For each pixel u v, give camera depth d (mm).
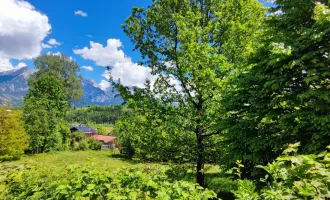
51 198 4031
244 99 8617
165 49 12102
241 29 11461
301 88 7422
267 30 9094
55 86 49750
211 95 11289
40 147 43438
